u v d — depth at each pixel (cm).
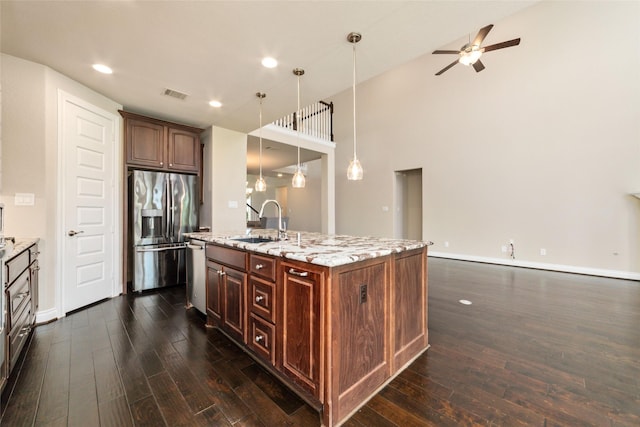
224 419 140
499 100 526
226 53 238
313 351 145
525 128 497
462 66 576
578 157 446
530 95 491
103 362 191
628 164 407
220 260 234
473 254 563
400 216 728
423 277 213
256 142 552
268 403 152
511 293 349
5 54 238
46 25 199
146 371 181
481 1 180
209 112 375
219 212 437
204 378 174
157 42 221
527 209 497
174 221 382
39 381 169
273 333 174
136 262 351
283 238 248
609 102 420
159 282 369
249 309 196
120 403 151
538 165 484
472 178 563
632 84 403
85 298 299
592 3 430
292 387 166
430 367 188
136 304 309
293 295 158
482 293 349
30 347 211
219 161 438
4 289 160
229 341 224
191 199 400
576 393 159
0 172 238
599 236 432
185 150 399
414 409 148
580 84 443
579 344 217
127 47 228
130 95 320
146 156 363
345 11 188
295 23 200
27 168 249
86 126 299
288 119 580
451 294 345
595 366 186
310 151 640
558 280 410
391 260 178
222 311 230
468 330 244
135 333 237
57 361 192
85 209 299
